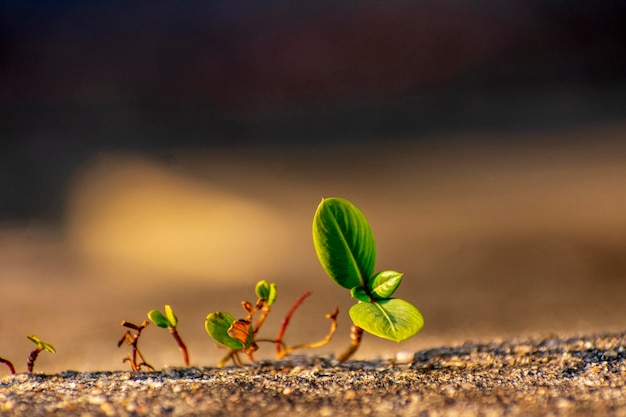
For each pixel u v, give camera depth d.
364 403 0.42
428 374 0.45
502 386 0.43
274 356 0.51
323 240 0.45
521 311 0.59
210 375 0.45
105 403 0.42
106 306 0.64
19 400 0.43
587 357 0.45
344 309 0.62
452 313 0.60
